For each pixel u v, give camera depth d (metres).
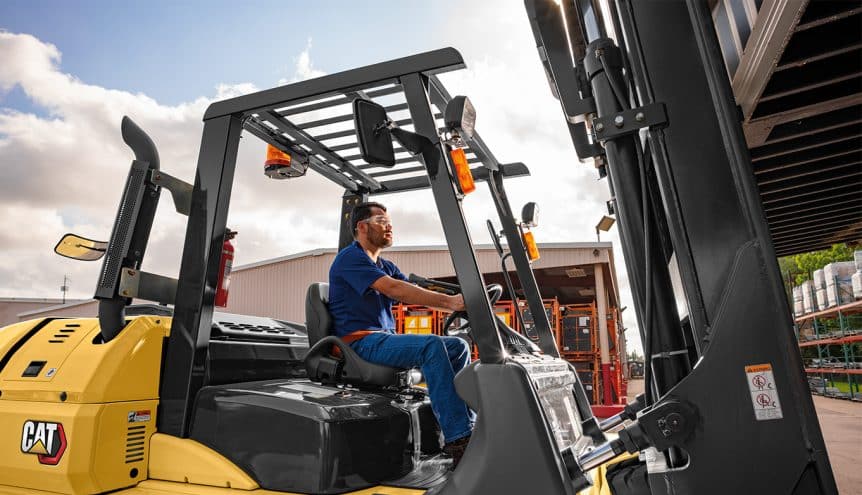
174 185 2.33
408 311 10.80
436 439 2.41
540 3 2.10
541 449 1.57
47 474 2.00
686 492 1.51
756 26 2.55
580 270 13.00
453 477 1.66
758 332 1.51
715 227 1.60
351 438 1.96
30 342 2.33
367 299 2.57
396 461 2.12
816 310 17.23
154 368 2.18
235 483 1.94
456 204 1.80
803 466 1.44
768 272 1.53
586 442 2.03
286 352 2.80
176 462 2.05
